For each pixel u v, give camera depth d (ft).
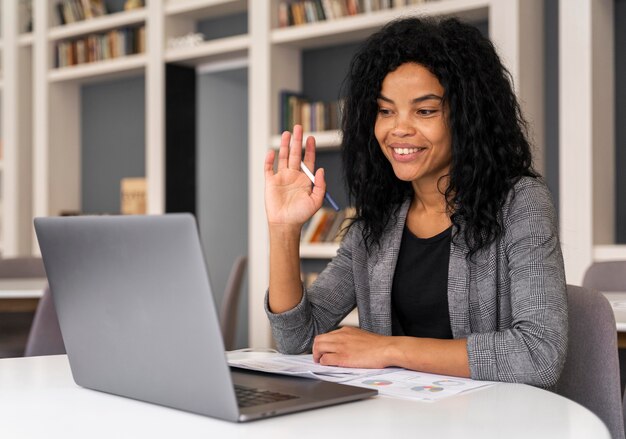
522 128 5.33
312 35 15.28
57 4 20.42
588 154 12.21
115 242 3.42
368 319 5.35
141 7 19.03
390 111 5.05
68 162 21.04
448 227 5.10
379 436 2.98
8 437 3.07
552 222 4.74
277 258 4.96
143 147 20.17
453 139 4.92
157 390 3.47
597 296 4.65
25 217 21.31
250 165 16.16
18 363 4.73
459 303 4.86
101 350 3.72
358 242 5.41
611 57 12.99
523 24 12.85
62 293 3.83
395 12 14.01
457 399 3.62
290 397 3.51
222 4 17.12
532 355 4.17
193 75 18.48
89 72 19.45
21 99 21.21
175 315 3.26
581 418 3.25
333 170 16.12
